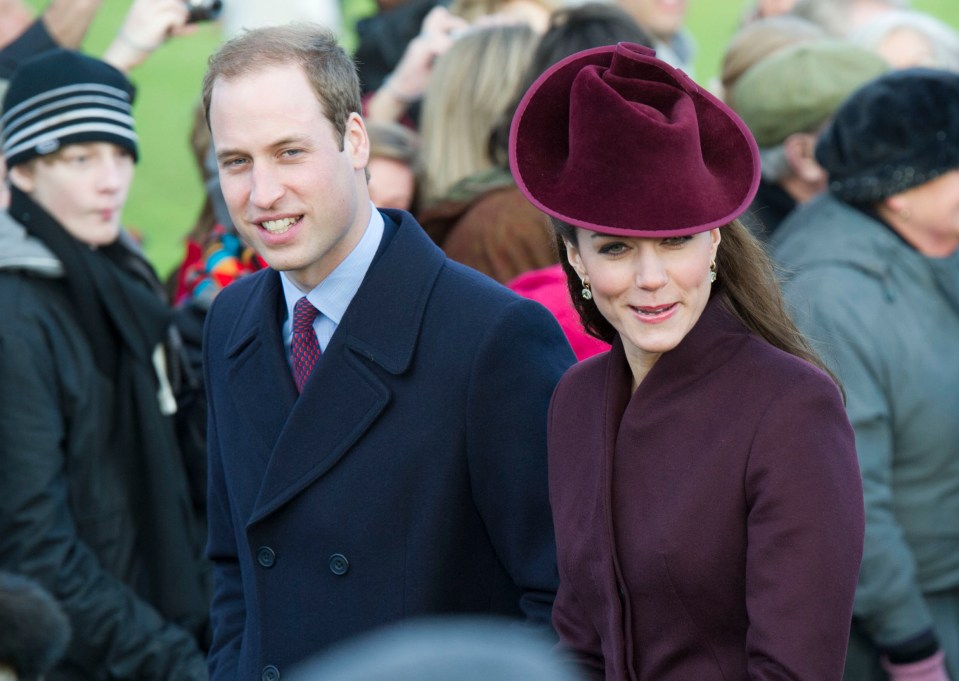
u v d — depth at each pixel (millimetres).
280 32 8992
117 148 13445
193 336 14523
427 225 14281
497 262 13391
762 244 8828
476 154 14602
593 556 8055
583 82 7578
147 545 13281
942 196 13305
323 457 9164
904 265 13273
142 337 13250
